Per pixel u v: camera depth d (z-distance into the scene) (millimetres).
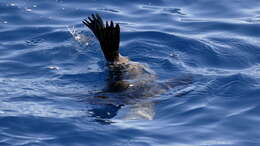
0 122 28156
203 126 28375
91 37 39438
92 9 44531
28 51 37500
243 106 30328
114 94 31234
